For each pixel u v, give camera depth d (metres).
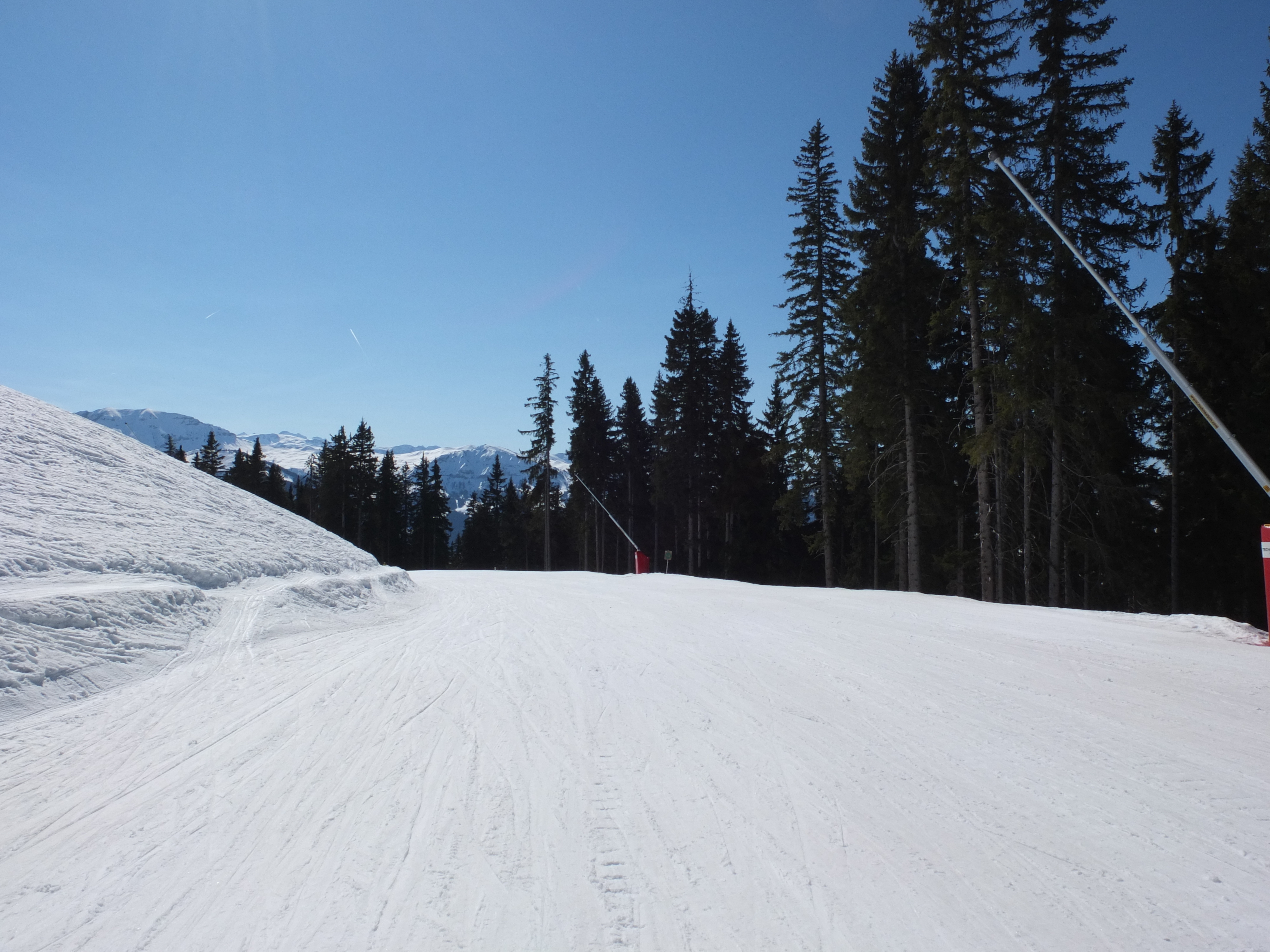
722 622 10.61
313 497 70.12
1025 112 20.09
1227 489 22.05
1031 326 18.59
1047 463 20.94
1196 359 21.59
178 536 10.84
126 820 3.96
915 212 24.78
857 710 5.93
